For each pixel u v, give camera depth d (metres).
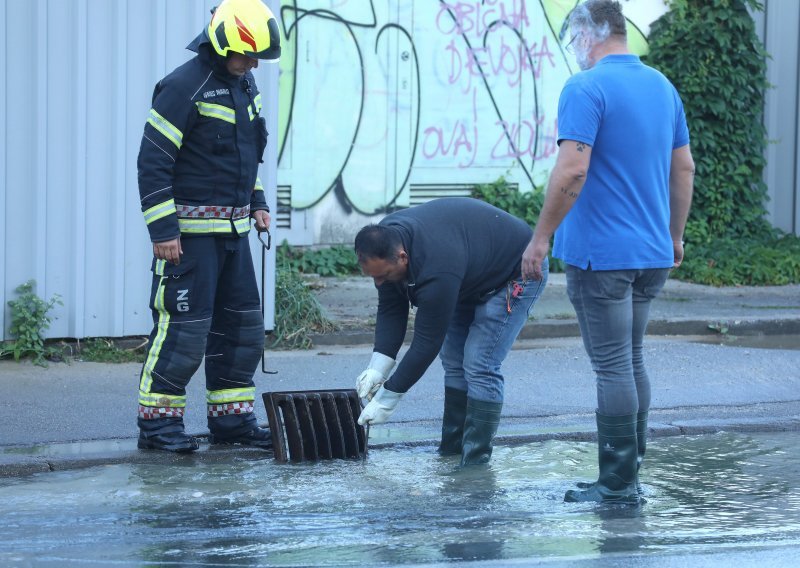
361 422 6.50
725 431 8.12
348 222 14.73
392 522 5.77
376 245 6.14
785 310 12.77
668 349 10.74
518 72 15.46
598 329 6.13
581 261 6.06
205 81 6.83
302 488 6.39
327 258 14.27
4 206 9.17
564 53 15.66
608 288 6.05
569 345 11.04
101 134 9.46
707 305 13.07
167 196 6.78
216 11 6.86
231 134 6.96
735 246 15.67
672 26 16.16
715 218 16.38
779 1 16.70
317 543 5.38
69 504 5.98
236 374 7.29
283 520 5.77
